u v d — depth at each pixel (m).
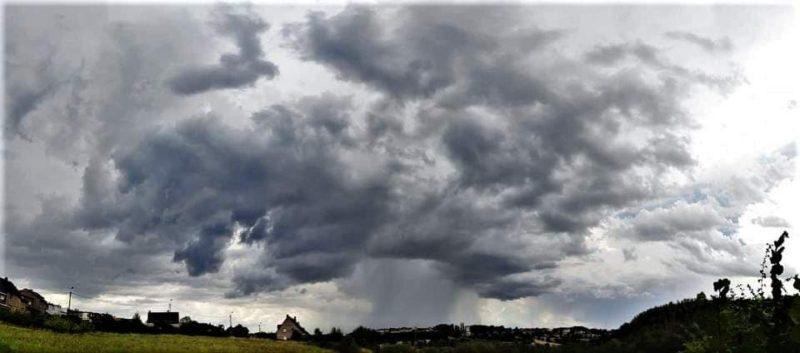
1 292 106.38
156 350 72.44
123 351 69.88
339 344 76.69
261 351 75.56
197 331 113.44
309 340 85.69
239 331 116.38
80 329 91.81
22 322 89.69
